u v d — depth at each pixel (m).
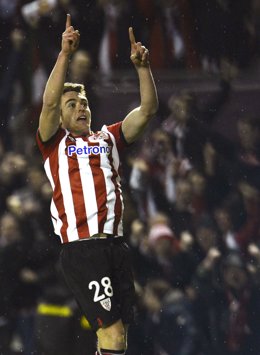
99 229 21.52
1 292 33.41
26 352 33.66
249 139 39.25
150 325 34.50
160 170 38.75
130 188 38.16
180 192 38.19
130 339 34.16
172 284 35.38
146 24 41.81
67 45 21.16
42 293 32.41
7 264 33.22
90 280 21.44
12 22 42.91
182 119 39.28
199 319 35.00
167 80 41.72
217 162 38.72
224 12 42.22
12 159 39.31
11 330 33.88
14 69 42.94
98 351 21.52
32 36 42.59
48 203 34.62
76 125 21.86
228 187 38.53
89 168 21.66
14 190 38.72
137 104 41.34
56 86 21.19
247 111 41.34
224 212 37.69
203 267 35.81
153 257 35.31
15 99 42.94
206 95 41.44
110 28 41.84
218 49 42.16
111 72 41.75
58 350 30.61
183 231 37.69
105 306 21.31
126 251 22.03
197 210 38.00
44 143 21.88
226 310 35.53
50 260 33.09
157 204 38.19
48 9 42.06
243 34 42.28
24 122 42.41
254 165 38.78
